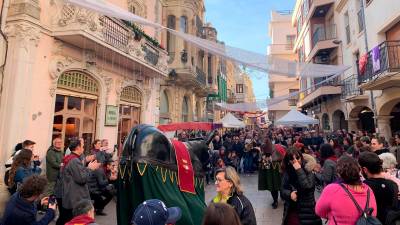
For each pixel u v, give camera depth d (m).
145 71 12.70
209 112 25.80
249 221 2.65
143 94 13.36
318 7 18.50
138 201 2.88
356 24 13.79
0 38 7.20
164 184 2.88
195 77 16.84
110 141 10.75
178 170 3.10
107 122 10.51
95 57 9.94
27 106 7.38
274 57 6.66
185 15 16.72
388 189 2.77
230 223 1.46
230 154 12.81
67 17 8.27
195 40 6.28
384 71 9.47
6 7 7.32
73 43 8.89
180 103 17.67
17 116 7.11
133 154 3.00
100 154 7.07
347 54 15.29
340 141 10.10
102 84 10.33
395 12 9.90
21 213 2.82
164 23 16.25
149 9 14.38
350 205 2.37
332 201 2.46
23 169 4.75
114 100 11.09
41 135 7.86
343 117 17.09
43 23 7.96
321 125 20.27
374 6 11.60
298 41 26.48
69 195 4.46
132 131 3.20
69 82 9.08
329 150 4.72
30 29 7.45
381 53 9.73
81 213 2.70
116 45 9.73
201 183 3.49
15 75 7.14
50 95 8.20
